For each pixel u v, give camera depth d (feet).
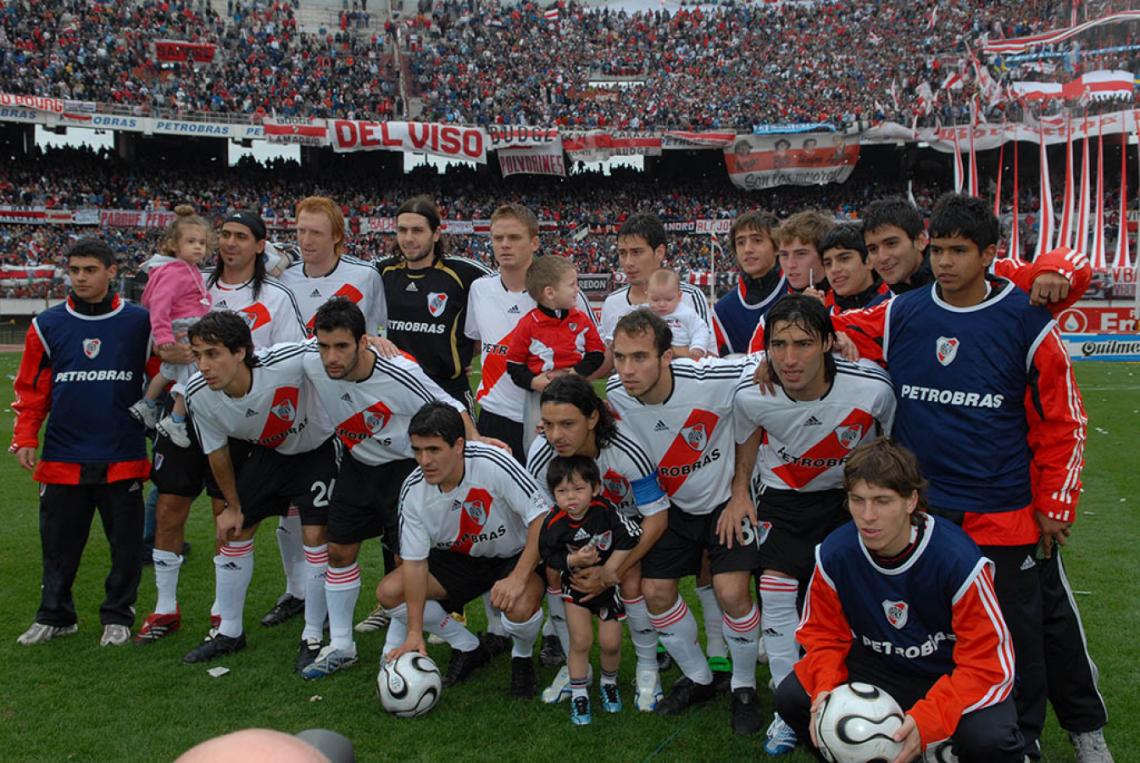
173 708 14.05
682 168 139.44
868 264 14.34
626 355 12.80
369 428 15.07
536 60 135.13
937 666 10.98
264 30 125.49
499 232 17.51
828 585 11.00
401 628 15.25
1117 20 108.27
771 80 128.67
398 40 132.16
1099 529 24.20
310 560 15.98
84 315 16.38
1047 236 92.73
